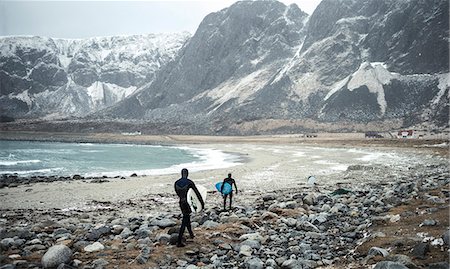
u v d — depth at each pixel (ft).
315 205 53.11
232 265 27.50
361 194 61.57
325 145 341.00
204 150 323.16
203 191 35.04
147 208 60.75
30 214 55.47
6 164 182.39
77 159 216.13
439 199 42.96
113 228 39.17
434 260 23.43
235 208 52.85
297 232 35.73
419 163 145.59
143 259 28.09
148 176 118.01
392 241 28.30
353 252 28.45
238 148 347.15
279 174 118.01
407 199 46.98
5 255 29.91
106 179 110.11
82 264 27.66
